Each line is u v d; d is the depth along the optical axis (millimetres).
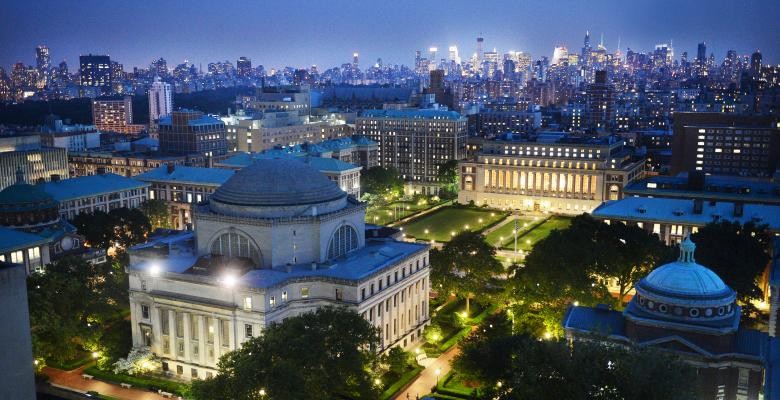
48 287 156375
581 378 98312
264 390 110125
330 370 121750
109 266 185375
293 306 151875
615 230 185750
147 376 153750
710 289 121938
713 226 188125
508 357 126938
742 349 119250
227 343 148875
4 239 186625
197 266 156000
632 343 109250
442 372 153500
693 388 99812
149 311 157375
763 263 177250
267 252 158125
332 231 166250
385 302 160250
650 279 126875
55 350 152500
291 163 170250
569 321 133750
